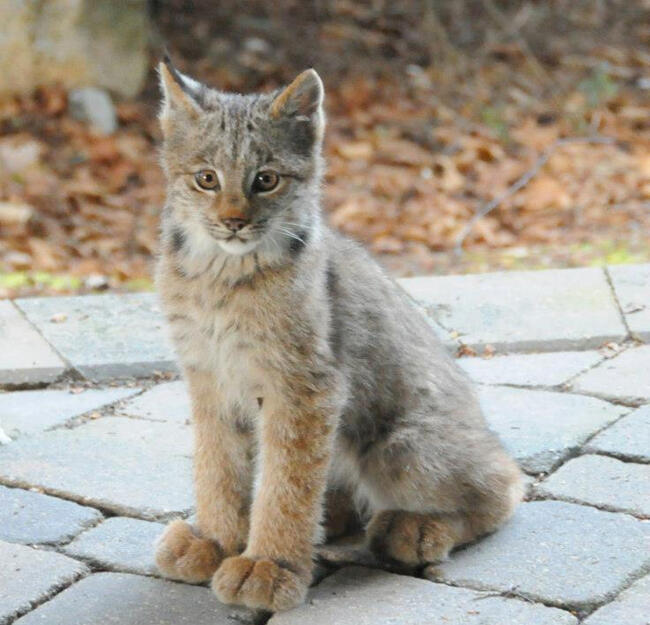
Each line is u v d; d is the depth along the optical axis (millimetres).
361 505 4910
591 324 6914
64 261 10047
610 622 4059
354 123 12969
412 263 9594
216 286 4344
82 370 6578
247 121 4340
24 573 4539
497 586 4348
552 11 14898
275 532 4422
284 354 4336
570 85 13742
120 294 7871
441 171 12109
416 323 4902
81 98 12156
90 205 11102
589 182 11609
